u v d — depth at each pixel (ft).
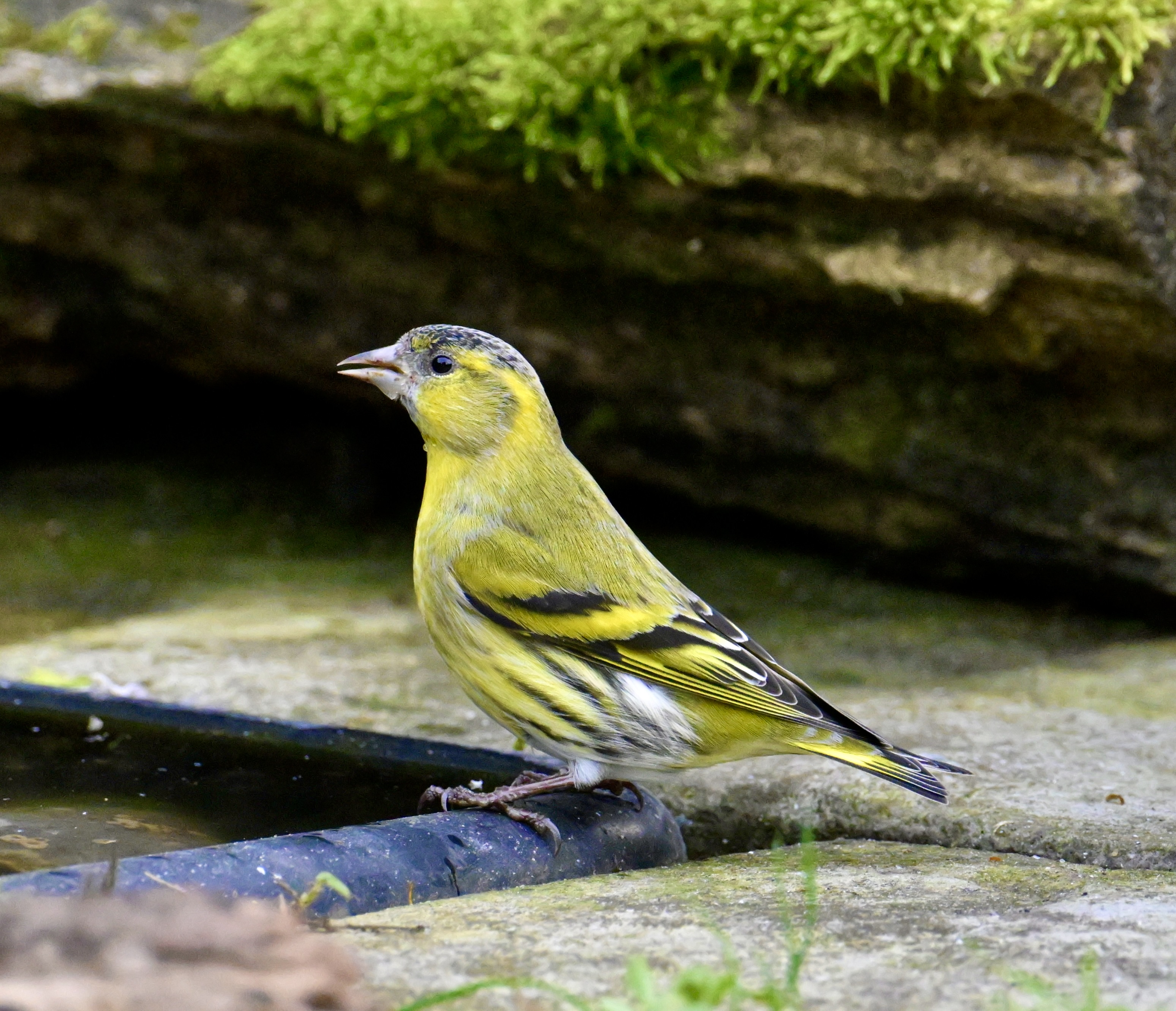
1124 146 31.99
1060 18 31.58
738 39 33.68
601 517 23.86
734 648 22.72
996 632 38.14
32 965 13.53
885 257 34.86
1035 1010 14.84
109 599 39.81
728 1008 14.76
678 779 26.63
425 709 31.07
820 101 34.22
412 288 41.47
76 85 40.19
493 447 23.89
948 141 33.30
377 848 19.36
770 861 21.72
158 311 45.16
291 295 43.21
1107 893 19.53
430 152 37.37
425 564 23.98
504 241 39.45
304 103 38.32
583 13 35.04
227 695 31.60
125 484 48.98
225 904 15.92
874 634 37.83
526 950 16.60
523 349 41.14
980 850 22.88
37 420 50.85
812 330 37.96
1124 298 33.35
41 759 24.71
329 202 41.01
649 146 34.96
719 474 41.91
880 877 20.48
